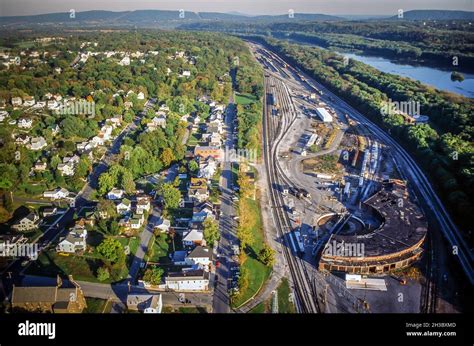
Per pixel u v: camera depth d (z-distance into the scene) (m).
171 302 153.38
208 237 186.38
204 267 170.38
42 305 145.12
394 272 176.25
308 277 172.00
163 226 195.38
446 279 172.75
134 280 164.25
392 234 194.88
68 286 155.88
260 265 177.62
